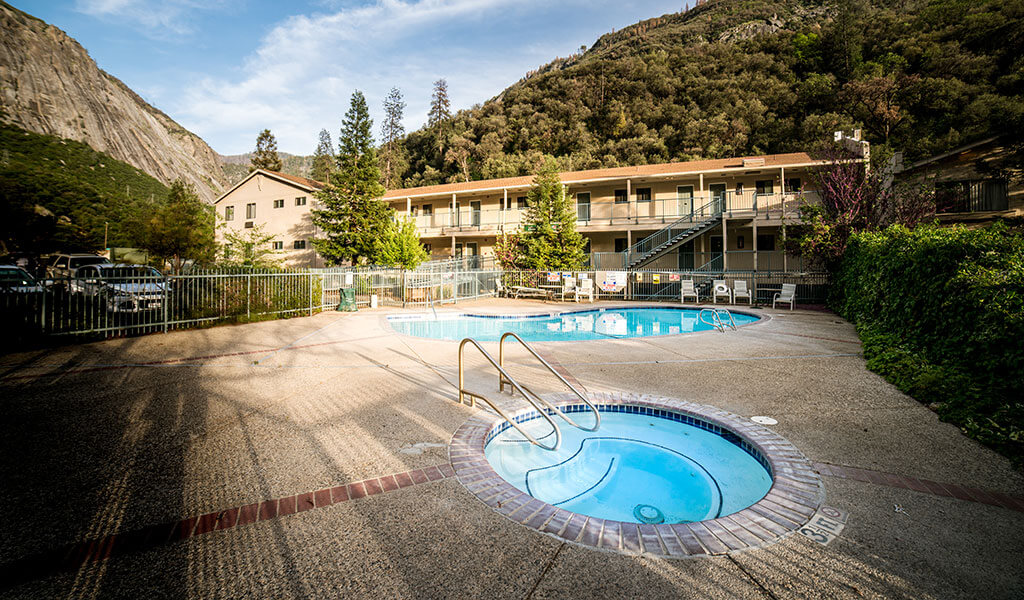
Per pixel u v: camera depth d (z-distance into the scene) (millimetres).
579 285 20781
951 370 5387
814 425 4383
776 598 2051
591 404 4746
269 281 13492
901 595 2062
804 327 11164
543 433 4789
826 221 16062
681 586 2141
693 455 4359
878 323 8852
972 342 5262
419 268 21312
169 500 3018
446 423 4547
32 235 29500
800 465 3484
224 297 12359
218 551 2447
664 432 4836
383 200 26875
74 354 8125
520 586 2143
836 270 15453
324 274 15672
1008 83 34219
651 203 24297
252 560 2367
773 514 2795
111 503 2973
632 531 2625
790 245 19562
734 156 45000
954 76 38469
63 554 2412
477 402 5270
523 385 6023
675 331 12492
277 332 10977
